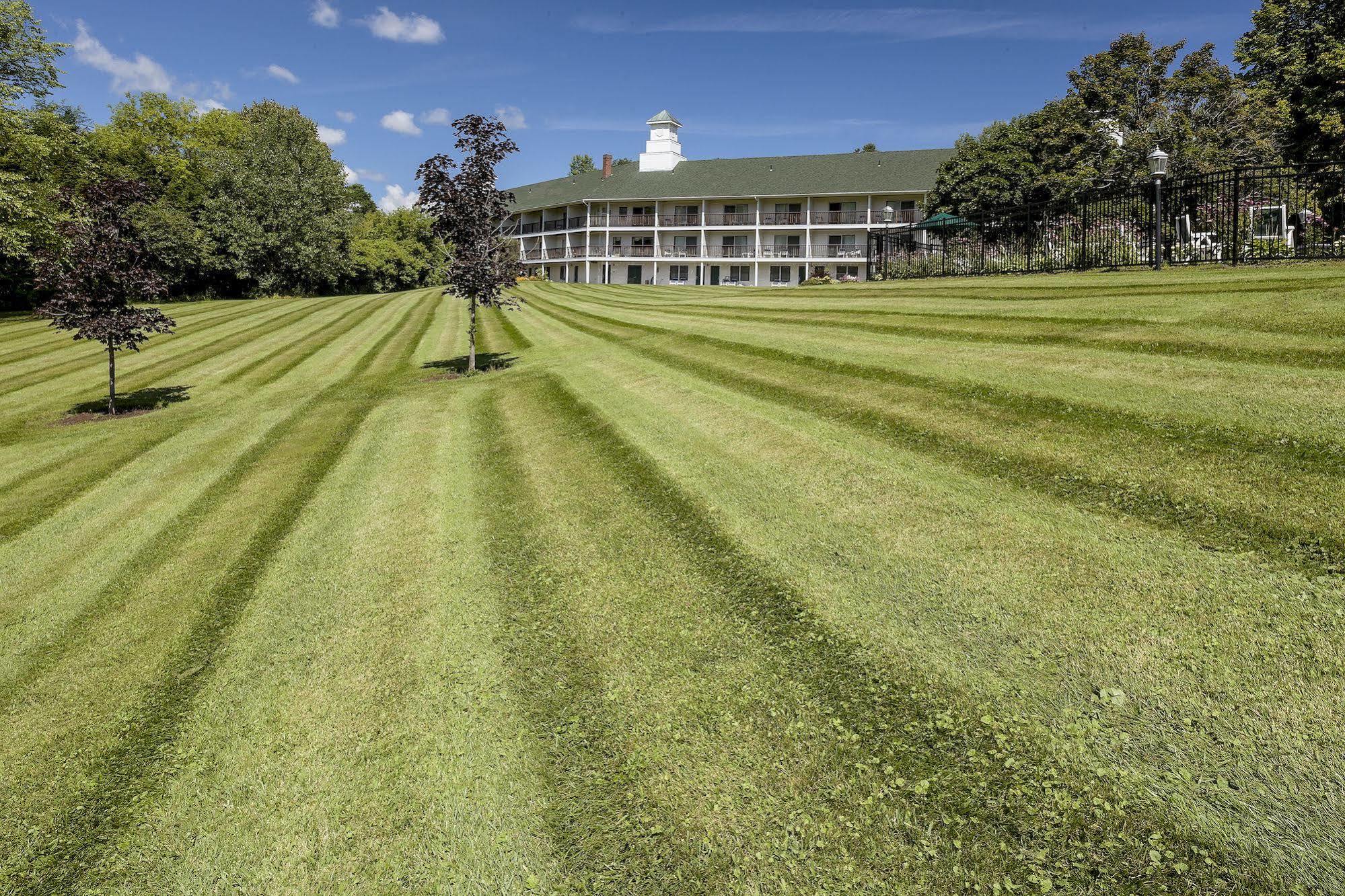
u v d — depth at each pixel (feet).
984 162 112.37
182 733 13.28
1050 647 11.21
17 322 95.20
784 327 42.60
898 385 25.53
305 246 155.33
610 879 8.87
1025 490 16.26
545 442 28.32
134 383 58.85
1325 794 8.19
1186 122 99.60
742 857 8.85
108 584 20.92
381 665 14.43
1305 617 10.74
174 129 162.91
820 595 13.79
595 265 195.62
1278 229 43.70
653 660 12.96
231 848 10.40
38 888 10.21
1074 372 22.82
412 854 9.77
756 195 176.76
